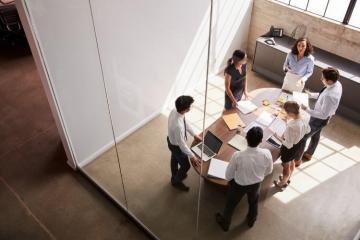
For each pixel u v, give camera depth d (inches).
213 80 123.0
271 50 139.9
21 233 141.3
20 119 192.7
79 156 160.9
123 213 146.6
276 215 136.6
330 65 151.7
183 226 134.8
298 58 135.6
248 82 141.7
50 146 177.0
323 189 142.9
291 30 144.9
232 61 118.4
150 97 127.0
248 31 134.3
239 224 134.0
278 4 134.3
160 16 110.9
